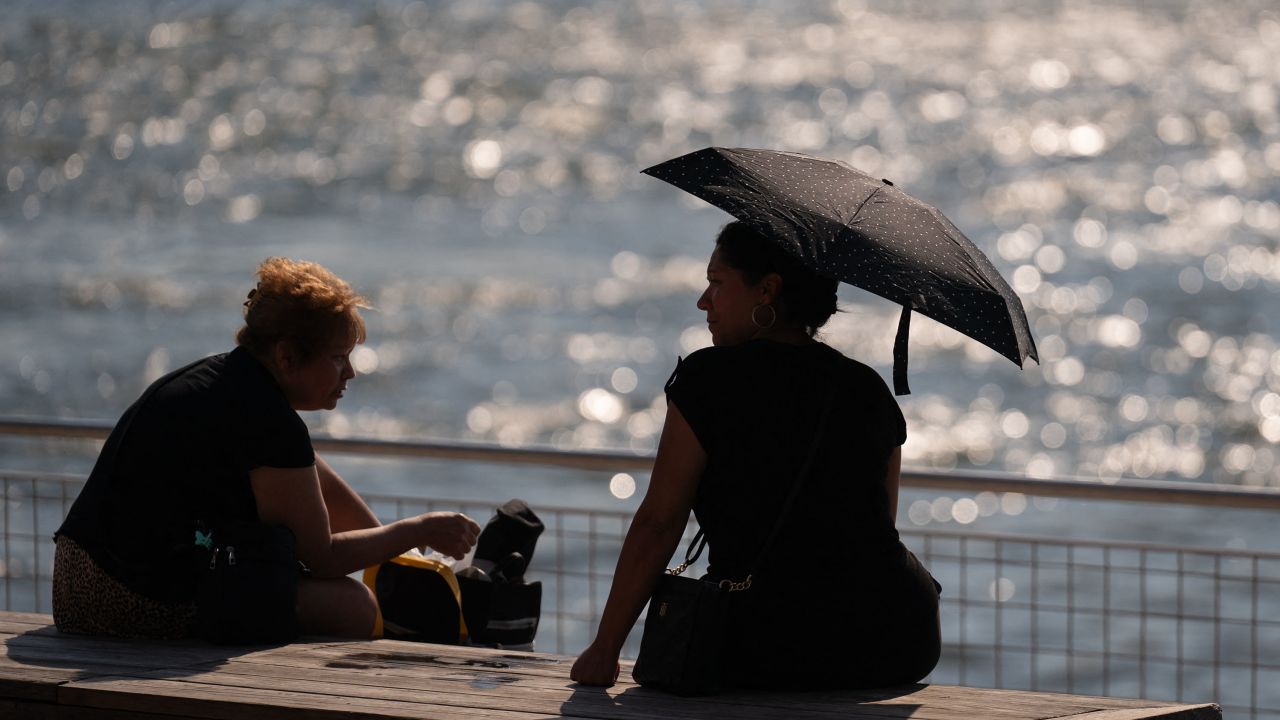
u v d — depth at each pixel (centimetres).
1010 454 4806
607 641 781
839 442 773
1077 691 2283
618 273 7162
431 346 5800
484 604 962
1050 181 10588
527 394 5281
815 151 12900
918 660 793
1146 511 3700
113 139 12469
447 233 8325
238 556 844
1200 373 5588
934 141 13250
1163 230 8556
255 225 8488
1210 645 2520
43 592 1521
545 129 14050
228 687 760
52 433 1244
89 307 6162
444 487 3716
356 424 4912
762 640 770
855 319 6200
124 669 798
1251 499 1047
